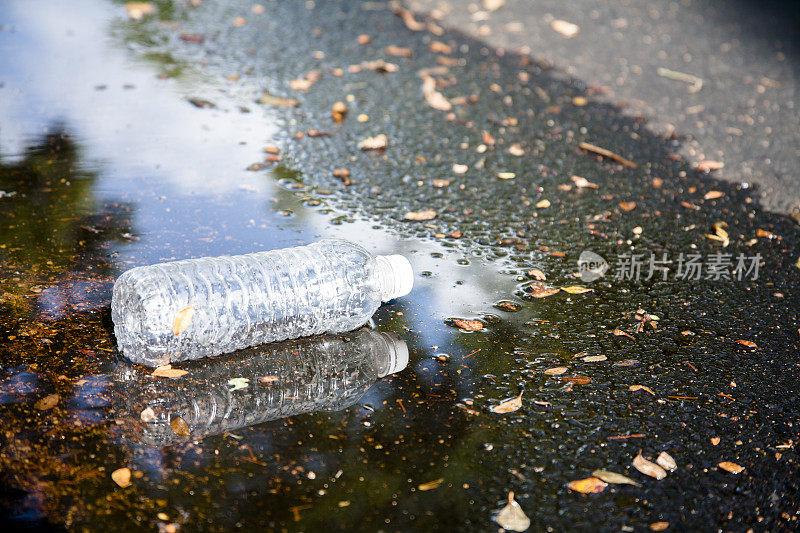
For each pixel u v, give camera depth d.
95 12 1.75
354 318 1.00
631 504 0.87
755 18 1.89
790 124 1.40
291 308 0.98
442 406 0.93
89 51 1.53
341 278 0.99
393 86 1.47
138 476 0.87
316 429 0.91
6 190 1.17
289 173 1.24
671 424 0.93
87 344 0.96
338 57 1.58
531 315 1.03
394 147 1.31
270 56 1.57
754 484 0.89
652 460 0.90
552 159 1.30
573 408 0.94
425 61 1.58
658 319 1.04
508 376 0.96
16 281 1.03
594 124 1.39
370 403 0.93
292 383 0.95
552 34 1.74
